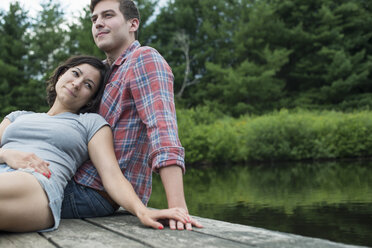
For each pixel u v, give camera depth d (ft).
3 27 83.35
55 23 84.84
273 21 93.61
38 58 83.71
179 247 3.78
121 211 6.47
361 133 50.29
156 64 5.72
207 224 5.02
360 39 92.02
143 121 5.62
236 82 86.02
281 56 88.53
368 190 21.08
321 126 49.42
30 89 76.84
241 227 4.77
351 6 91.09
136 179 6.01
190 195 21.38
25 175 4.80
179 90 96.99
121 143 5.94
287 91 94.02
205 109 61.77
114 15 6.45
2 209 4.55
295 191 21.68
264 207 16.90
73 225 5.31
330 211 15.52
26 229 4.82
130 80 5.81
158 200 19.84
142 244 4.03
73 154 5.67
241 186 24.81
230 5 101.40
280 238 4.04
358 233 11.82
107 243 4.12
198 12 105.09
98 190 5.88
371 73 90.63
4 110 73.00
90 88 6.21
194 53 99.60
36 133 5.66
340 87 87.04
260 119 50.19
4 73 78.59
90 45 79.97
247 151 47.37
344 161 46.39
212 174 35.32
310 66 92.48
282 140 47.52
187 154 46.26
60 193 5.27
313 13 94.22
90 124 5.84
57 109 6.22
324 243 3.78
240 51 92.99
